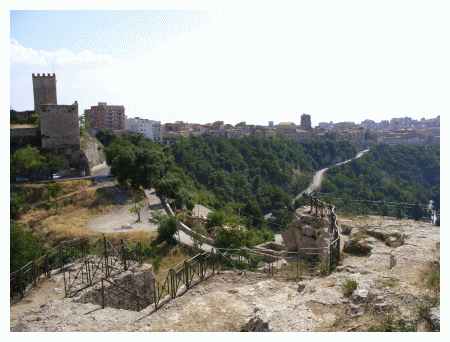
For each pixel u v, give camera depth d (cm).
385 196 6028
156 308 1173
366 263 1409
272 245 2944
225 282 1351
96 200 4728
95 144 7150
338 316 1003
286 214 6344
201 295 1245
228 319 1036
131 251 1908
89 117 12344
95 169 6625
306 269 1625
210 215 3897
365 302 1039
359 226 1973
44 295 1417
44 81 6794
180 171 6719
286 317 997
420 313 970
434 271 1211
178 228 3372
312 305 1059
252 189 8406
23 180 5200
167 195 4856
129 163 5009
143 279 1625
